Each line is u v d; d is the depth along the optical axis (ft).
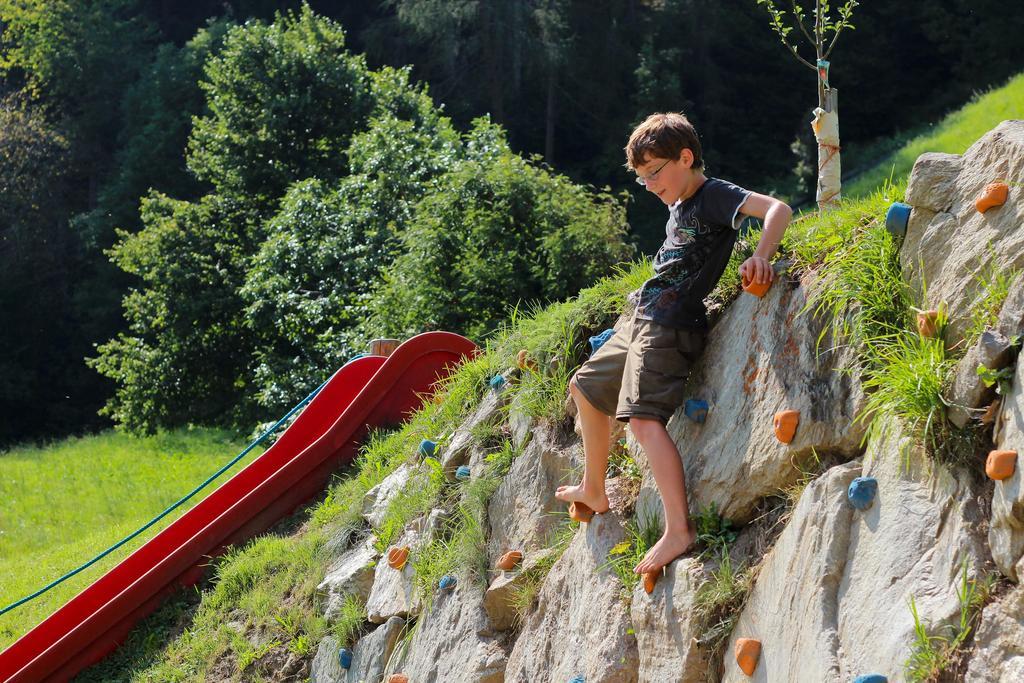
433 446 20.71
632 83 137.18
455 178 47.88
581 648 13.78
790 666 10.44
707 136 135.64
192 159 91.97
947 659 8.97
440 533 18.69
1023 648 8.54
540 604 15.40
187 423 81.71
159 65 136.77
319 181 71.26
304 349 65.67
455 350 26.00
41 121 140.46
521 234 46.62
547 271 45.78
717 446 12.98
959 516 9.56
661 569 12.69
